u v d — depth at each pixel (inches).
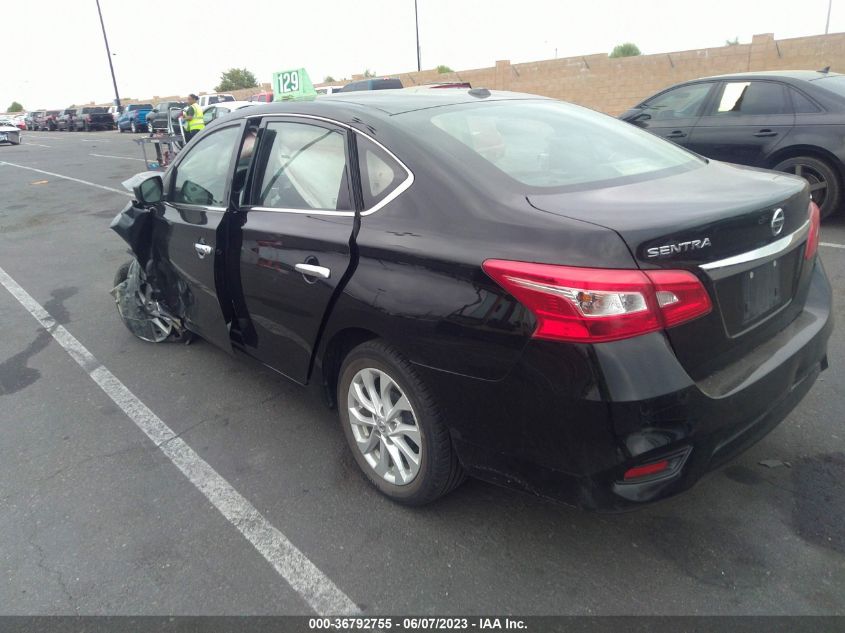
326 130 118.7
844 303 187.8
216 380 167.6
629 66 857.5
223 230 136.3
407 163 102.5
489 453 92.8
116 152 933.2
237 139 140.0
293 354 125.6
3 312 234.7
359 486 119.9
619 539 102.3
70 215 434.9
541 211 88.2
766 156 265.3
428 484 104.1
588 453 82.3
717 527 103.5
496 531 105.7
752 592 90.8
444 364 92.5
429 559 100.7
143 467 130.5
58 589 98.8
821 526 102.4
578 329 78.7
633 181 102.7
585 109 140.5
